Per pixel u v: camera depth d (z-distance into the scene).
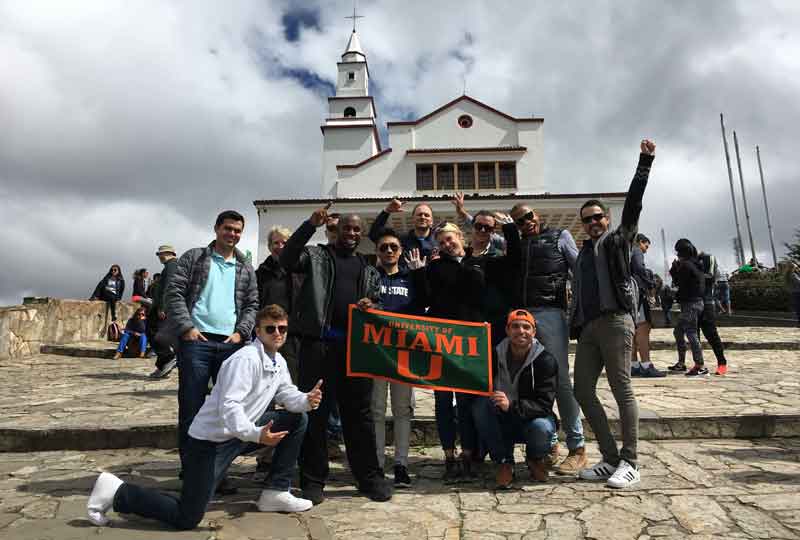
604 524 2.86
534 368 3.65
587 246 3.91
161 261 7.59
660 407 4.97
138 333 10.93
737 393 5.66
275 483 3.12
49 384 7.46
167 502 2.78
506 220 4.13
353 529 2.87
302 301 3.57
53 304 11.86
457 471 3.71
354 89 33.78
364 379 3.53
